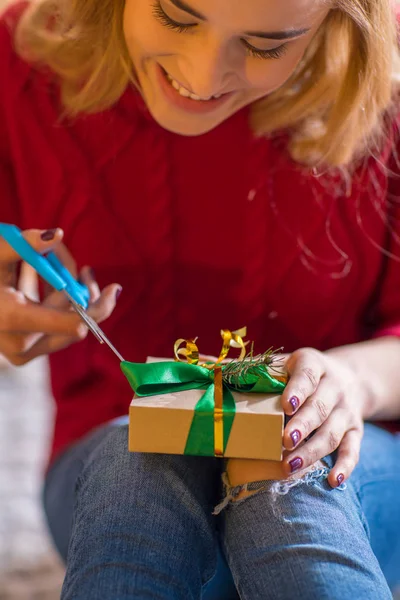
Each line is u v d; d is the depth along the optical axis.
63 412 1.09
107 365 1.07
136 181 1.05
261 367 0.81
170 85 0.90
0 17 1.09
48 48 1.02
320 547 0.75
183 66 0.85
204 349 1.09
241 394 0.80
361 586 0.73
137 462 0.82
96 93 1.01
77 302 0.90
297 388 0.80
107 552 0.74
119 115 1.04
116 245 1.06
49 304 0.95
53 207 1.07
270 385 0.80
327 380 0.85
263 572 0.75
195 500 0.81
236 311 1.08
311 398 0.82
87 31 0.99
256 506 0.79
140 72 0.93
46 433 1.69
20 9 1.09
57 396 1.10
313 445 0.80
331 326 1.09
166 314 1.08
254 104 1.01
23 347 0.95
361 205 1.06
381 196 1.06
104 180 1.05
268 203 1.05
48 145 1.06
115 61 0.98
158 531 0.77
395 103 1.03
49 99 1.06
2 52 1.06
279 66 0.85
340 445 0.84
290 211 1.06
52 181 1.07
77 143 1.05
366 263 1.08
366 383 0.94
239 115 1.03
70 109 1.03
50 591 1.27
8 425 1.72
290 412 0.78
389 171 1.06
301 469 0.80
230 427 0.77
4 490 1.50
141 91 0.98
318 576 0.73
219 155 1.04
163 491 0.80
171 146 1.04
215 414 0.76
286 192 1.05
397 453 0.96
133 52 0.91
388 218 1.08
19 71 1.05
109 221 1.06
